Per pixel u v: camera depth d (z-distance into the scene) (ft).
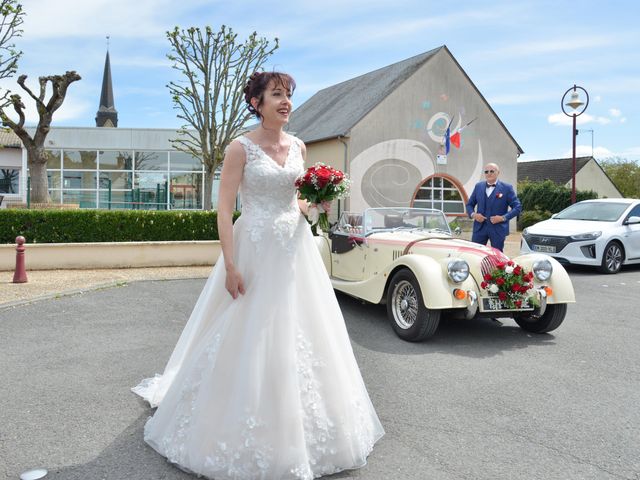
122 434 10.77
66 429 11.00
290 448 8.71
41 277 30.86
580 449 10.60
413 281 18.38
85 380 13.98
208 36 50.55
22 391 13.14
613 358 16.93
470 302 17.61
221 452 8.70
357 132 67.97
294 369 9.07
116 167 67.51
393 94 69.51
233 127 52.42
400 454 10.21
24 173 70.18
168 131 67.46
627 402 13.17
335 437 9.29
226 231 9.43
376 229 23.13
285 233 9.66
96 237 36.91
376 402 12.91
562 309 19.21
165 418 9.87
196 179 68.74
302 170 10.19
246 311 9.34
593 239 35.83
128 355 16.22
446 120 72.49
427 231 23.52
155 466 9.44
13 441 10.47
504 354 17.21
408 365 15.90
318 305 9.76
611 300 26.99
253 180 9.63
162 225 38.55
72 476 9.12
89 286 27.76
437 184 73.51
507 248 50.60
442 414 12.24
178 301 24.72
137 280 30.48
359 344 18.17
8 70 41.11
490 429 11.46
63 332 18.88
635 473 9.67
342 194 9.96
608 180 129.70
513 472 9.61
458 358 16.70
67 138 65.67
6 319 20.74
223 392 9.02
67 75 47.03
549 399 13.30
